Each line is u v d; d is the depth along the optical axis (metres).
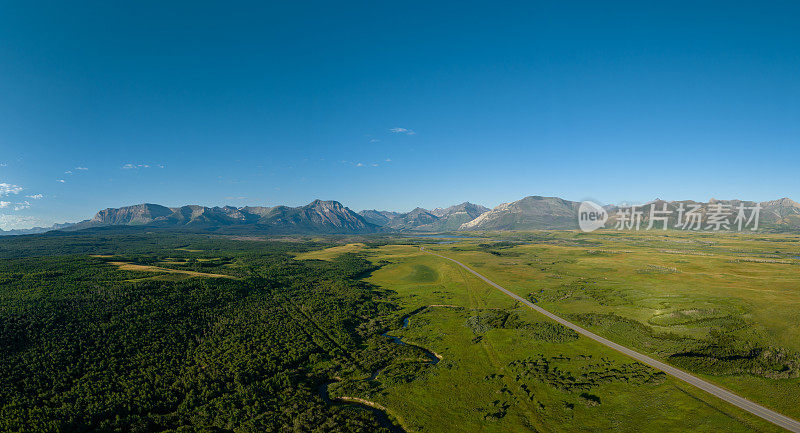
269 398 85.88
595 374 90.75
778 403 72.38
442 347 114.50
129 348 101.44
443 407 80.38
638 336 111.56
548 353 105.12
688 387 81.25
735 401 74.62
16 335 96.38
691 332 107.88
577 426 71.50
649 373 89.00
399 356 108.62
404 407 80.75
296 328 128.38
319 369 101.31
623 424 70.88
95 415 75.00
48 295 124.00
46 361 89.56
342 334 126.31
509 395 83.94
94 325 108.06
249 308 143.00
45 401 77.69
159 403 81.38
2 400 75.81
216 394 86.12
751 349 93.88
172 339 109.88
